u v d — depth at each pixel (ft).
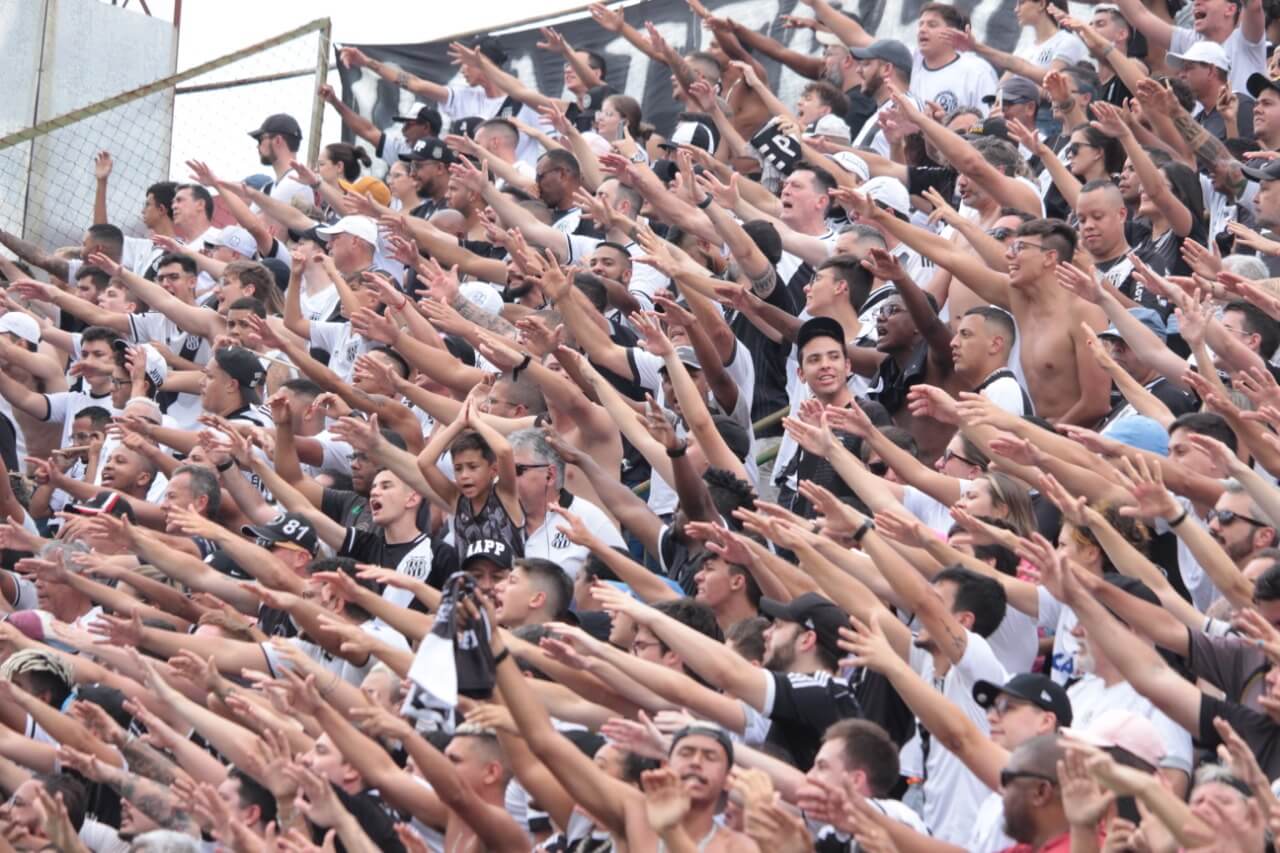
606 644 72.64
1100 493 80.33
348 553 102.94
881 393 104.83
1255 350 93.50
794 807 65.57
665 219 118.11
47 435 139.33
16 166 166.71
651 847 64.69
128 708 80.94
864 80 148.66
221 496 112.68
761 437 116.57
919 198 127.54
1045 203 127.24
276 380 131.34
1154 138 119.75
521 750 70.69
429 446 99.30
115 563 105.50
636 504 98.12
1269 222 106.01
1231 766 57.31
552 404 104.83
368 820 73.61
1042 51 147.95
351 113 174.60
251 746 79.61
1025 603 75.87
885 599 79.82
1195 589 81.66
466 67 168.35
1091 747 54.85
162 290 139.13
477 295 122.62
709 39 173.37
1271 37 137.18
